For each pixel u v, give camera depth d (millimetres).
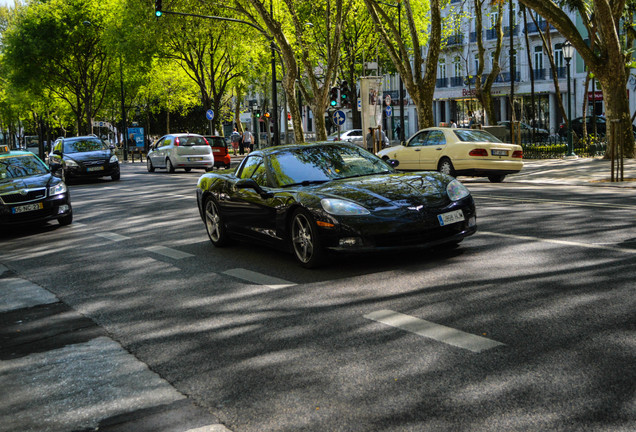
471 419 3375
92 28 52531
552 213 10508
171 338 5293
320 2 41688
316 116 33531
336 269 7305
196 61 49344
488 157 18016
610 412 3326
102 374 4574
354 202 7074
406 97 63594
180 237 10766
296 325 5328
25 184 13234
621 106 23297
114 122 72438
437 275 6617
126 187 23250
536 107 52594
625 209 10562
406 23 45656
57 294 7297
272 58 41688
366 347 4633
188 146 31203
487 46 54969
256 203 8203
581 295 5477
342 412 3598
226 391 4062
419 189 7352
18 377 4660
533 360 4117
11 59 53062
